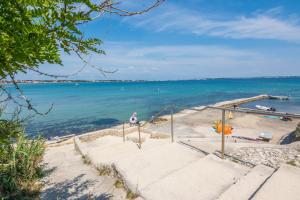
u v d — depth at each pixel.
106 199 4.59
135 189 4.35
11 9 1.23
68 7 1.33
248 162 4.90
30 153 5.90
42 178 5.91
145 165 5.30
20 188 5.05
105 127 26.44
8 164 5.04
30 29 1.26
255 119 24.59
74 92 97.81
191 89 107.88
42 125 27.86
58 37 1.41
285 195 3.32
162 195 3.87
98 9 1.33
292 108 37.97
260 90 92.44
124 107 43.28
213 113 29.03
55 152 9.52
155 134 12.52
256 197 3.28
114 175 5.58
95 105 47.34
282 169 4.12
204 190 3.94
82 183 5.55
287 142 14.06
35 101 57.03
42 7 1.25
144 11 1.66
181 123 22.77
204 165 4.81
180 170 4.62
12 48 1.29
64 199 4.78
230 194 3.56
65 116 34.09
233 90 95.56
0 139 1.90
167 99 58.41
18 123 2.16
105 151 7.79
